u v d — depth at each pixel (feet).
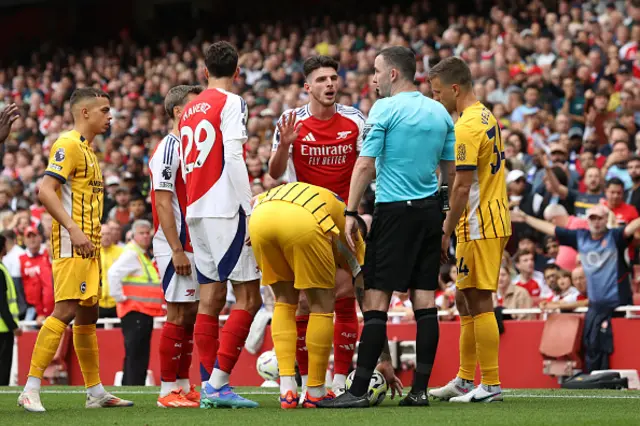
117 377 131.23
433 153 64.03
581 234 109.70
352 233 62.95
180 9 322.75
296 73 222.69
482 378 71.15
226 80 69.97
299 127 69.31
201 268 68.39
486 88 178.40
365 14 265.34
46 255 148.46
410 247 63.05
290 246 62.18
